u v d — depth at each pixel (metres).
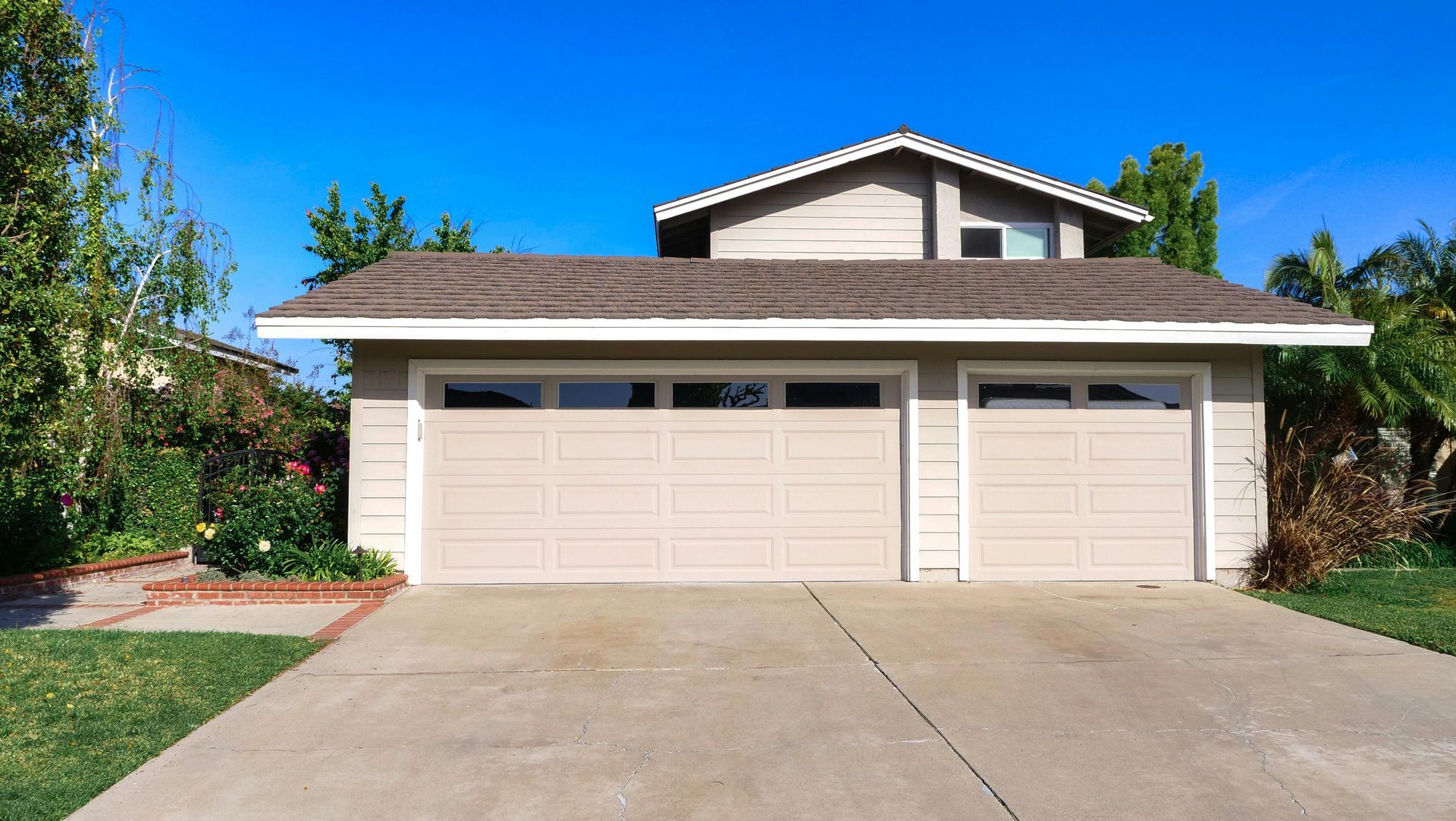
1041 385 9.84
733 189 13.26
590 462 9.52
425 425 9.43
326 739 4.84
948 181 13.52
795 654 6.56
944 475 9.63
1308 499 9.85
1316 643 6.89
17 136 6.32
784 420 9.65
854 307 9.39
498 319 8.77
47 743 4.64
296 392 16.08
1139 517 9.77
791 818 3.91
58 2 6.62
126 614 7.98
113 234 11.70
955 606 8.27
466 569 9.39
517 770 4.42
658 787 4.23
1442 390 12.18
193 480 12.76
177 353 13.20
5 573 9.77
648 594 8.86
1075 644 6.85
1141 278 11.05
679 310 9.06
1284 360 12.28
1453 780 4.28
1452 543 12.19
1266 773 4.37
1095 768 4.44
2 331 6.04
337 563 8.95
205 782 4.26
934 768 4.45
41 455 7.72
